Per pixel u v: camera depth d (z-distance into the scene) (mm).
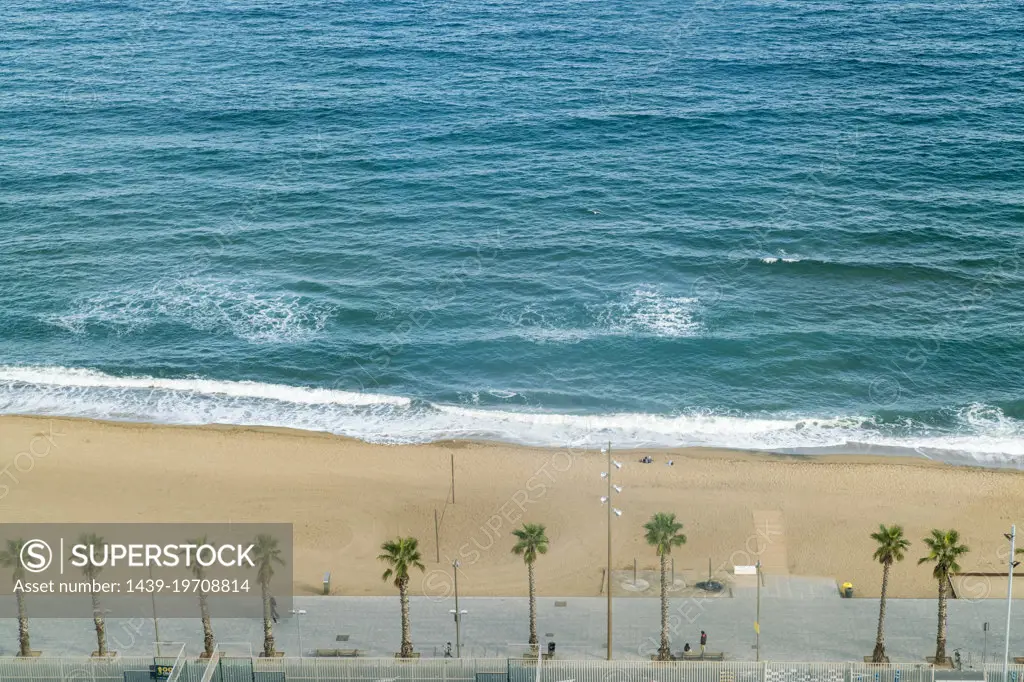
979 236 148375
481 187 164000
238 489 104750
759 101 193875
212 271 143000
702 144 177250
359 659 78312
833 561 94188
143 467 108000
